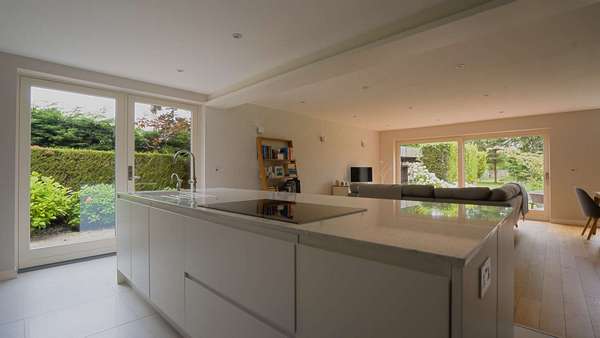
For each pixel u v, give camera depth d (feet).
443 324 2.37
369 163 27.40
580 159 19.16
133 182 13.50
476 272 2.79
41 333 6.23
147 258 7.04
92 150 12.41
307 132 21.45
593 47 9.40
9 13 7.50
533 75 12.11
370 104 17.69
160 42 9.27
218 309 4.74
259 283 4.00
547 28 8.16
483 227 3.49
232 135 16.97
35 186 10.99
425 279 2.46
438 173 25.46
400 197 14.38
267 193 8.40
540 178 20.72
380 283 2.74
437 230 3.33
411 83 13.30
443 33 7.55
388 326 2.69
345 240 2.99
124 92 13.30
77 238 11.88
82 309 7.29
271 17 7.77
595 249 12.82
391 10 7.43
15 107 10.02
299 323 3.49
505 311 4.41
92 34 8.70
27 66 10.30
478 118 21.99
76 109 12.01
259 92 13.29
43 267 10.64
